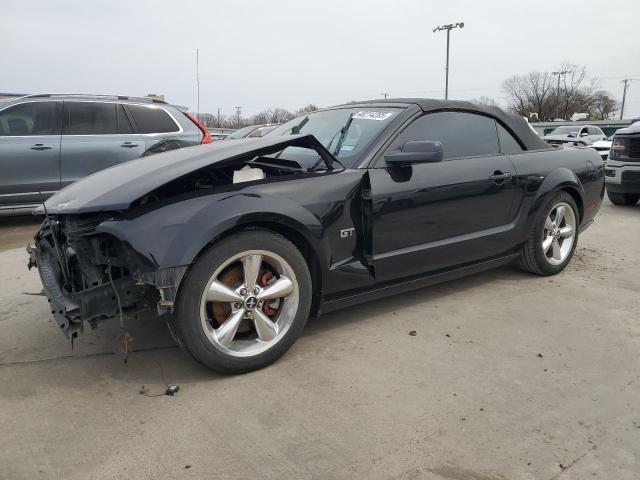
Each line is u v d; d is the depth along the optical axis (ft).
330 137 12.16
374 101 13.08
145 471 6.86
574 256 17.24
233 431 7.68
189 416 8.05
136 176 9.43
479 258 13.03
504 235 13.29
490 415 8.05
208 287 8.64
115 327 11.44
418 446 7.32
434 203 11.56
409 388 8.85
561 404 8.37
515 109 231.71
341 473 6.80
